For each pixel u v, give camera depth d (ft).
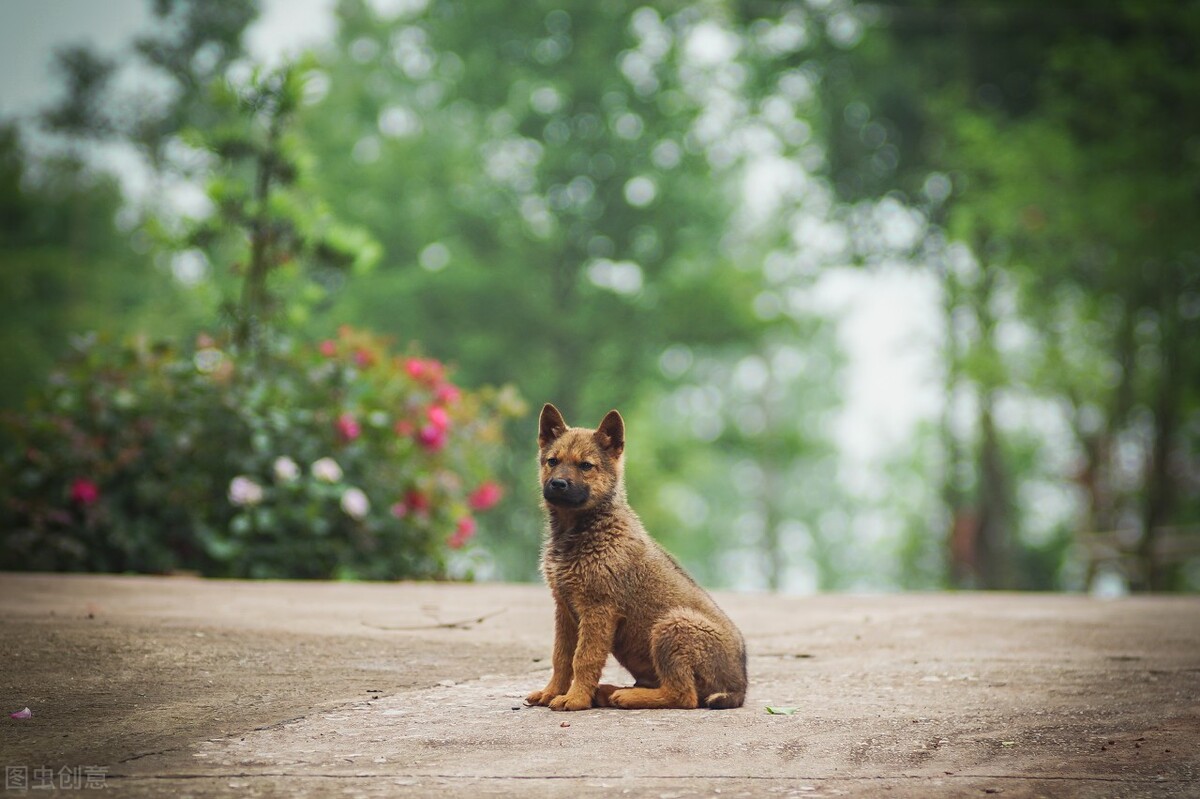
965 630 31.37
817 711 21.43
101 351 45.96
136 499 42.96
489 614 31.14
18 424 43.57
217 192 48.39
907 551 135.54
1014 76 103.09
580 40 123.85
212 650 24.84
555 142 125.29
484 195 127.13
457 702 21.80
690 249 127.44
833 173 107.96
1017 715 21.17
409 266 122.11
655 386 134.31
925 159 105.29
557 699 21.36
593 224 125.90
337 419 44.96
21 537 41.78
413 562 45.47
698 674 21.65
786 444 161.58
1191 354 89.20
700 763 17.74
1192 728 20.26
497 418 52.49
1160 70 84.74
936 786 16.70
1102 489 102.83
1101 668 26.07
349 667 24.27
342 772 17.02
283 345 47.47
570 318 121.60
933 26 101.81
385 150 128.06
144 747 18.16
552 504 21.88
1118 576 96.73
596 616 21.77
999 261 91.97
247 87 50.16
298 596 33.12
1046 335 94.12
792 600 38.47
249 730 19.35
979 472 106.93
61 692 21.27
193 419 43.88
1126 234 82.94
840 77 107.55
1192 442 102.68
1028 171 85.66
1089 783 16.98
